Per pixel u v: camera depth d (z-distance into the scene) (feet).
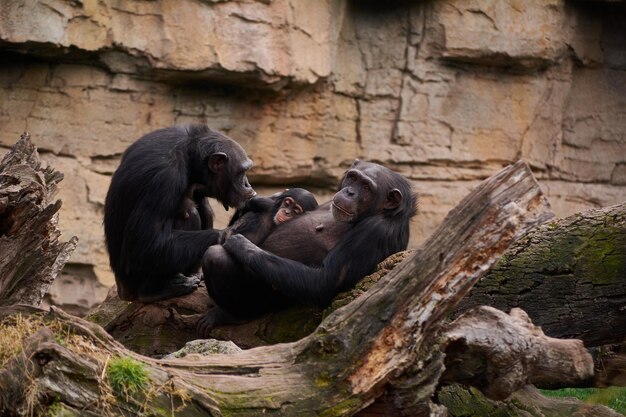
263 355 30.40
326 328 29.84
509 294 37.99
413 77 86.89
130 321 43.39
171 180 43.14
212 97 81.15
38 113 76.23
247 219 44.60
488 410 37.27
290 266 40.19
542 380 33.19
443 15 85.87
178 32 76.43
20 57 75.36
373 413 29.81
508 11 86.43
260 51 77.87
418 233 86.74
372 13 85.97
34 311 32.45
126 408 27.58
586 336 37.76
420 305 28.96
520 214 28.19
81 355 27.76
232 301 41.29
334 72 84.58
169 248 42.68
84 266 77.71
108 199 44.47
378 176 42.45
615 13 92.48
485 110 88.74
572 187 92.22
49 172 37.68
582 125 93.45
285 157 83.76
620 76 94.02
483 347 29.35
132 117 78.79
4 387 26.73
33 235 34.40
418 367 29.19
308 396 29.09
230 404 28.78
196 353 31.58
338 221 42.83
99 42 74.74
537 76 90.02
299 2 79.82
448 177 88.12
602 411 37.19
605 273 36.83
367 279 39.78
